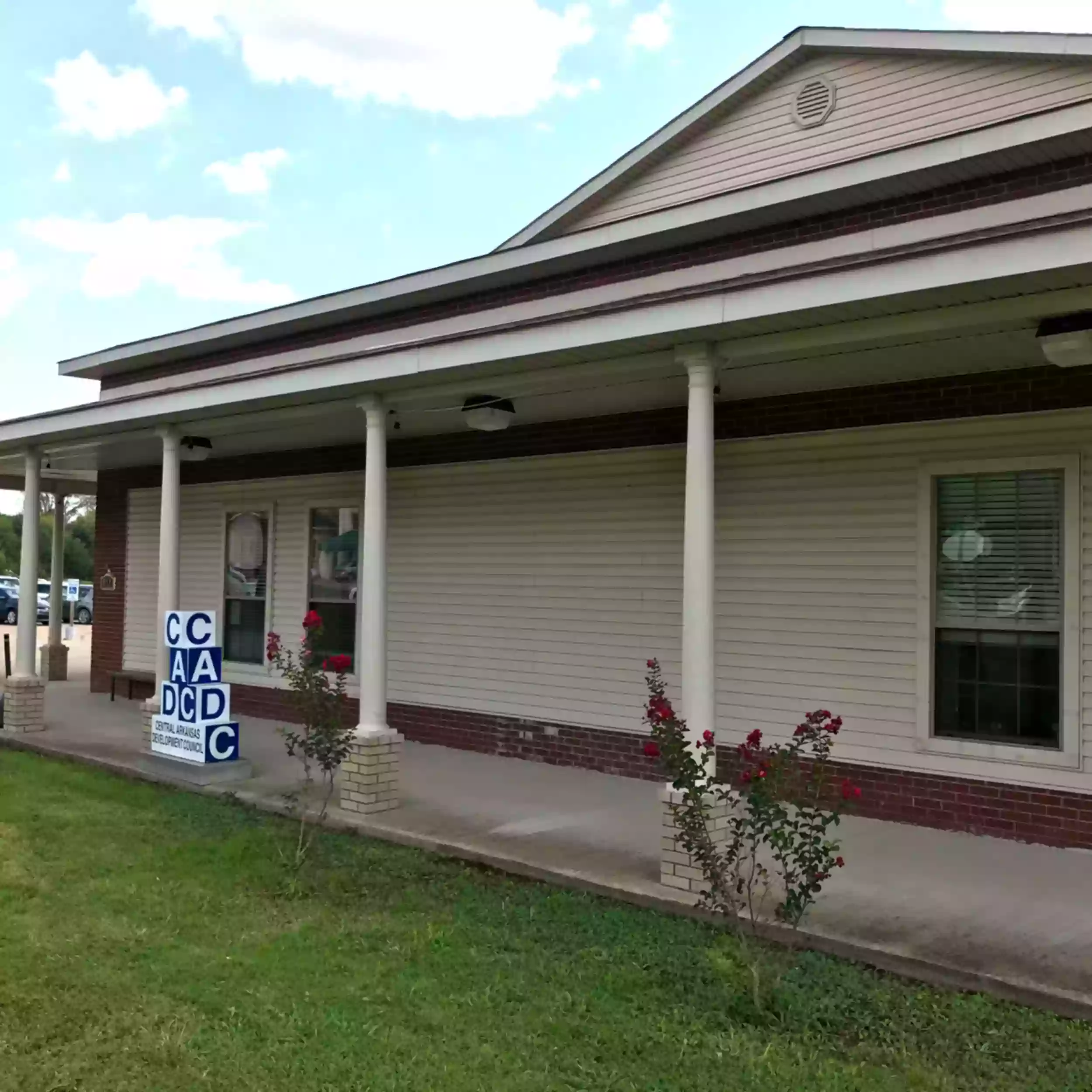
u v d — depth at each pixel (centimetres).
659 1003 420
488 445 1007
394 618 1084
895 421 733
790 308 521
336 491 1162
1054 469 670
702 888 548
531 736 957
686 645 580
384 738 748
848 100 880
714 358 591
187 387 896
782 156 915
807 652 774
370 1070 363
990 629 694
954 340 586
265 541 1249
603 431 916
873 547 744
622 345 601
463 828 696
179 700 877
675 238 905
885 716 732
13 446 1136
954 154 727
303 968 454
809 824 457
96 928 502
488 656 999
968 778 690
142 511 1434
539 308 974
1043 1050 382
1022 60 789
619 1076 360
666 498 873
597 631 914
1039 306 486
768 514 802
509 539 988
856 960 471
